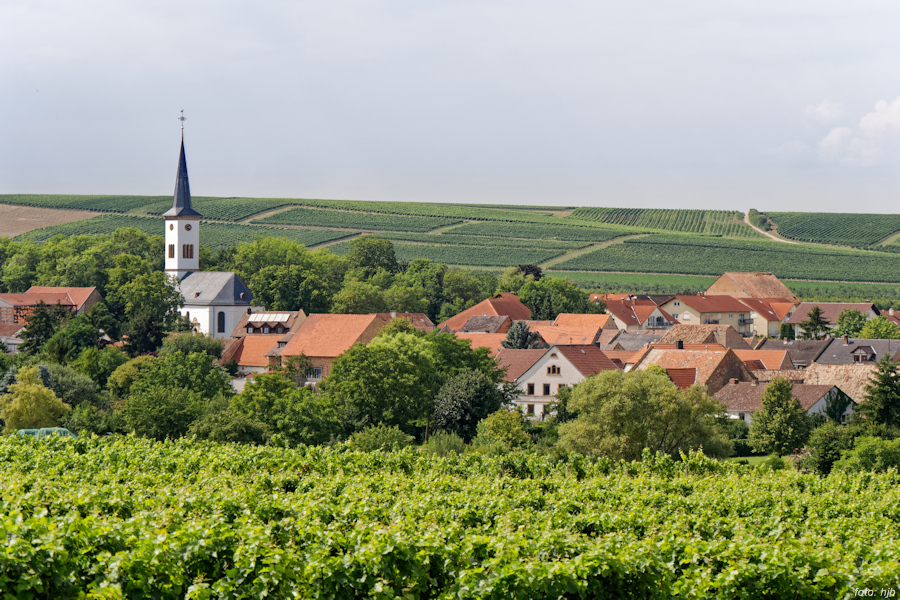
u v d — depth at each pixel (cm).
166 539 2783
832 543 3728
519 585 2797
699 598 2923
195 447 6738
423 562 2936
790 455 8769
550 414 11231
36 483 4225
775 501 4900
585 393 7869
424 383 10906
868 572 2978
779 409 8969
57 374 11488
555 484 5347
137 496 3875
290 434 8750
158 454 5884
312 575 2767
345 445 6706
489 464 6275
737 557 3117
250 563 2748
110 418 10169
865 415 9300
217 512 3769
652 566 3002
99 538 2755
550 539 3156
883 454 7444
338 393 10144
